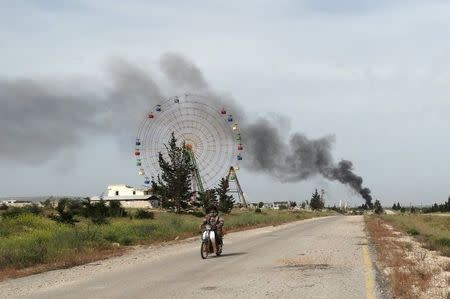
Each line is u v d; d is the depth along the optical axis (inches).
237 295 404.5
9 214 1489.9
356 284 450.9
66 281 518.3
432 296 389.7
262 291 420.2
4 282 525.7
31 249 730.2
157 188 3280.0
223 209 3385.8
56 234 978.7
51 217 1576.0
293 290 422.0
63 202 2198.6
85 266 660.7
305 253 772.0
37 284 502.6
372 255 731.4
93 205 2271.2
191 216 2997.0
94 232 993.5
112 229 1168.8
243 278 503.5
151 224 1395.2
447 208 7037.4
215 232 753.6
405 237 1248.2
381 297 386.0
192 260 708.0
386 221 2598.4
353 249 842.2
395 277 477.1
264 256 738.8
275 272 545.0
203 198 3346.5
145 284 478.0
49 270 623.5
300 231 1524.4
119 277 536.4
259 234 1393.9
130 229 1216.2
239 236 1317.7
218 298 393.4
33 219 1430.9
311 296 393.1
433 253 818.8
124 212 2311.8
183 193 3213.6
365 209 7716.5
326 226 1893.5
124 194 4817.9
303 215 3961.6
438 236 1168.8
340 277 497.4
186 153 3191.4
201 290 434.3
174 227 1409.9
